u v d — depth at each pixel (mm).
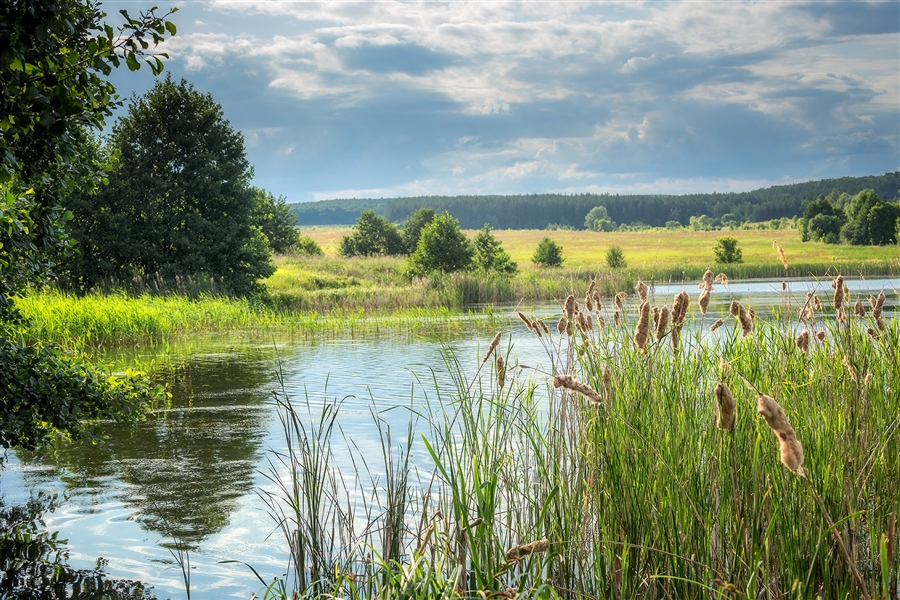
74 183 7449
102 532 7594
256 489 8836
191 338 25562
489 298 43750
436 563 4492
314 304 39594
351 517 6012
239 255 41750
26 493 8922
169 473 9625
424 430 10750
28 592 6203
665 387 5074
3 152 5160
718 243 74312
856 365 5289
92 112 6508
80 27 5945
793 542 4145
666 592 4262
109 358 20234
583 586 4945
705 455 4777
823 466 4320
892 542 3428
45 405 7898
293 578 6379
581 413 5645
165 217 40844
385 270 58469
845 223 105625
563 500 5035
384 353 20750
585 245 118938
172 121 42312
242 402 14086
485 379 14906
